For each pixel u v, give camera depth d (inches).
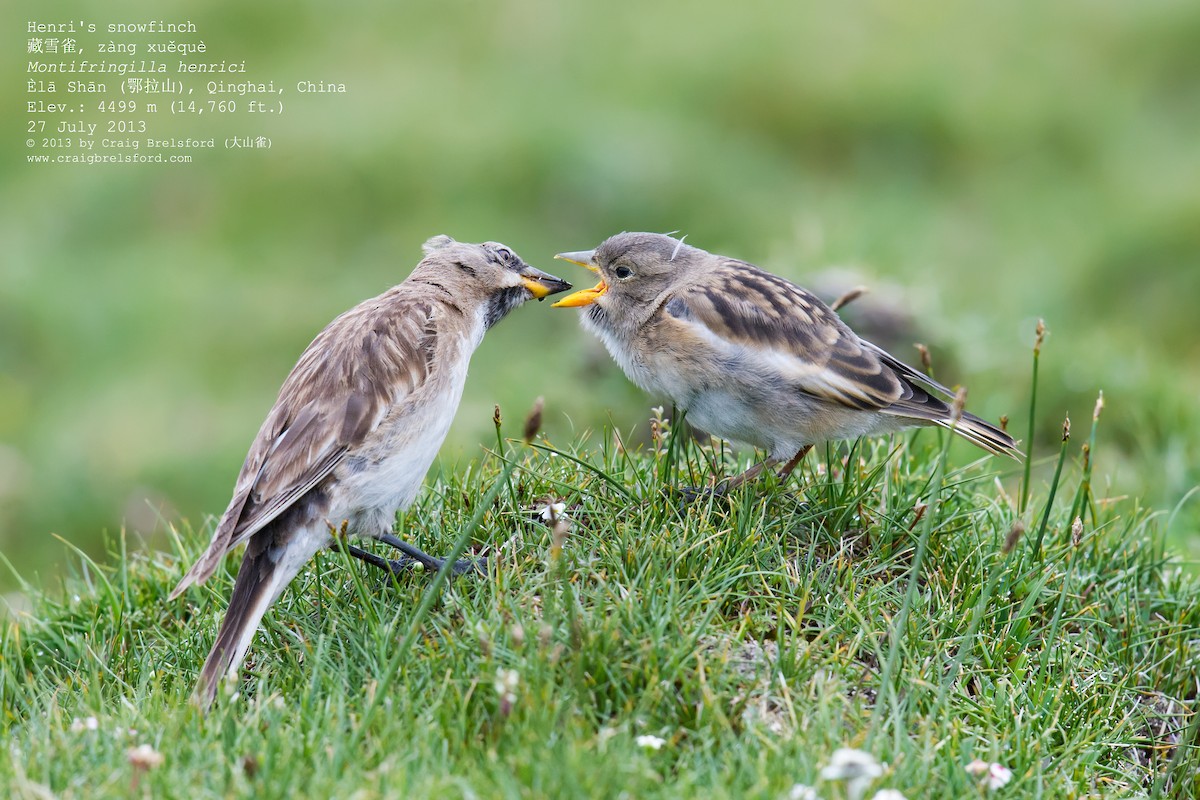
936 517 358.9
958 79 959.6
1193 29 1004.6
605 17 994.7
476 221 817.5
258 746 271.9
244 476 321.7
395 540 340.2
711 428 379.9
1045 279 804.6
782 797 255.6
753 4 1010.7
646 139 864.3
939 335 616.1
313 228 832.3
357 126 861.8
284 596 339.3
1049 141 943.7
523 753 264.8
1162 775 316.5
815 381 361.1
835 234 738.2
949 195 909.8
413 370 341.4
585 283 788.6
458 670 292.5
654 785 262.1
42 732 288.2
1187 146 929.5
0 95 884.0
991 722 302.2
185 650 332.8
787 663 301.4
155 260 814.5
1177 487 531.2
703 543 328.2
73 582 404.8
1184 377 617.0
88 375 761.6
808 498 360.8
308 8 969.5
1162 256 826.2
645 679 292.0
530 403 588.1
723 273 385.4
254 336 778.2
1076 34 1014.4
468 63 946.1
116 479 666.2
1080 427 585.9
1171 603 380.8
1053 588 354.6
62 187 848.9
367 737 277.3
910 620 321.1
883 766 270.8
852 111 942.4
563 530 294.5
